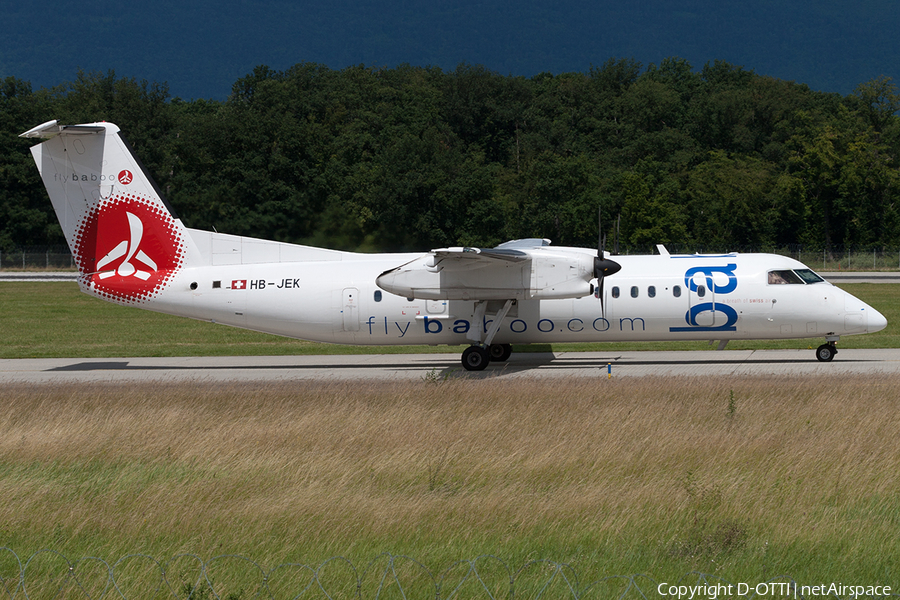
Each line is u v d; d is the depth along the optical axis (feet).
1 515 125.18
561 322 278.05
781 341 345.51
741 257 286.87
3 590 95.66
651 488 133.69
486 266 262.88
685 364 282.15
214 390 229.86
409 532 114.83
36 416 195.83
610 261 265.75
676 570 101.71
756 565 103.60
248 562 104.01
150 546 111.96
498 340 284.20
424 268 266.36
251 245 289.94
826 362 280.31
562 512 121.80
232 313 284.41
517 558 105.19
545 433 172.45
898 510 124.06
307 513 122.42
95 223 284.00
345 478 142.10
